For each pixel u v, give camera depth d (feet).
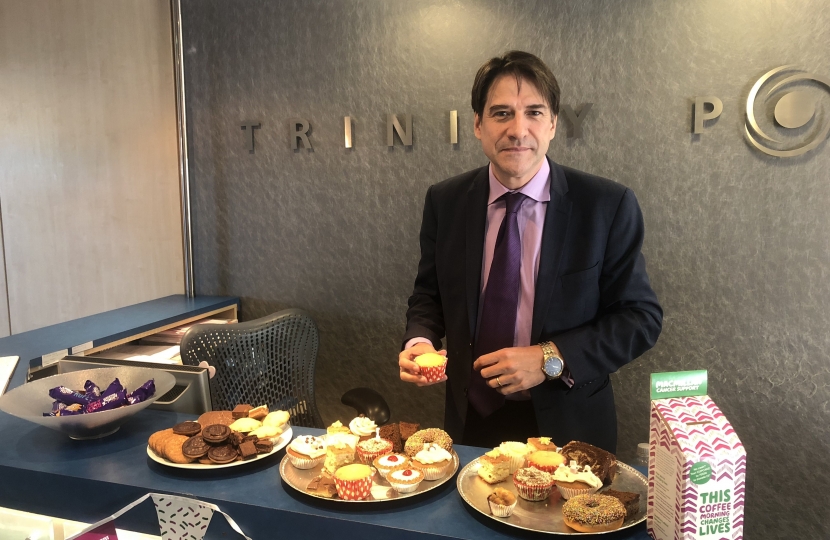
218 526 3.40
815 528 7.13
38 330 7.01
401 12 7.88
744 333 7.14
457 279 5.67
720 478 2.75
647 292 5.30
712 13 6.85
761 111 6.81
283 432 4.22
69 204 10.00
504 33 7.54
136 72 9.30
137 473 3.71
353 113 8.21
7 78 10.00
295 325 6.95
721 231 7.09
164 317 7.70
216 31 8.64
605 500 3.18
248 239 8.95
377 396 6.05
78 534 3.23
